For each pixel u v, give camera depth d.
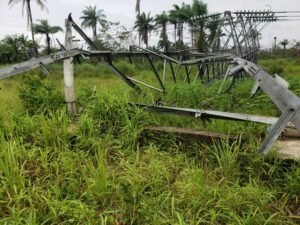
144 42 51.12
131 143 5.12
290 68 23.45
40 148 4.76
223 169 4.36
